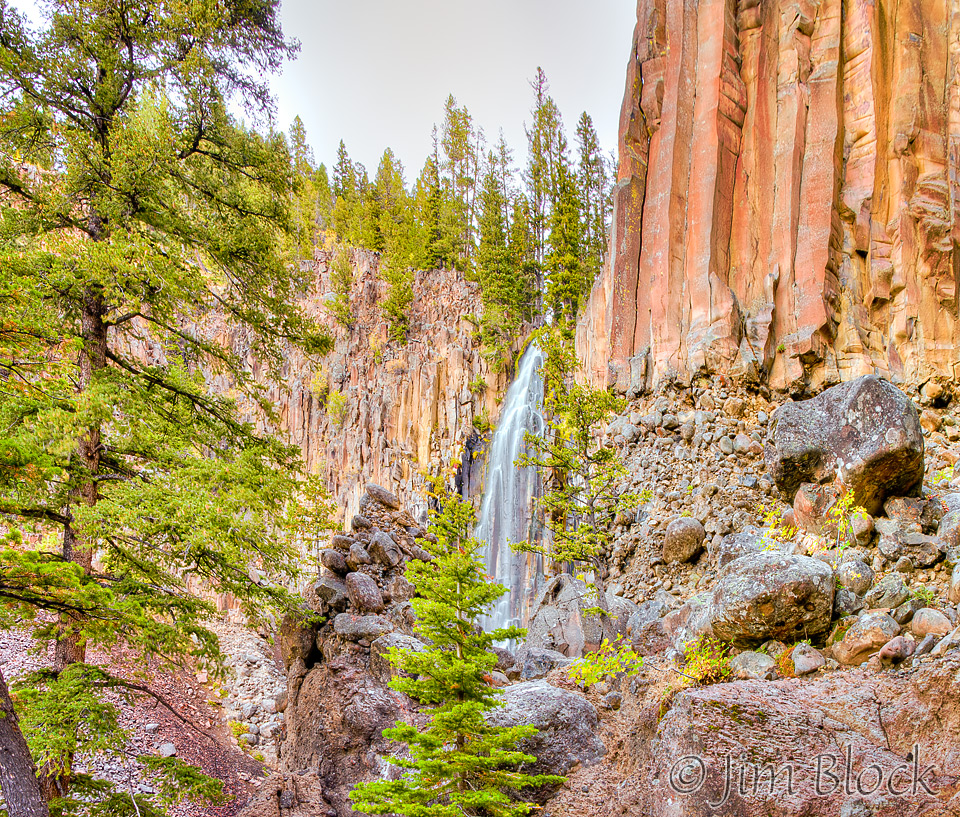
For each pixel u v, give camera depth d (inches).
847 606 410.9
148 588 495.8
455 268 2485.2
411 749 407.2
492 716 457.4
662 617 550.3
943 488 511.5
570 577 687.1
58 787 434.3
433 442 1910.7
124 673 820.0
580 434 688.4
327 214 3243.1
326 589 659.4
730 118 837.2
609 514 740.7
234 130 610.9
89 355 528.1
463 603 426.3
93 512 439.2
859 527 450.0
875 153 796.0
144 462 559.5
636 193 877.8
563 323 1480.1
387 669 585.3
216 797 478.6
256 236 601.9
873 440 455.5
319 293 2534.5
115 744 450.9
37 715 411.8
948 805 285.7
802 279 775.1
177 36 551.2
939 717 313.7
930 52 813.2
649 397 815.1
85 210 565.9
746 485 681.0
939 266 772.6
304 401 2268.7
